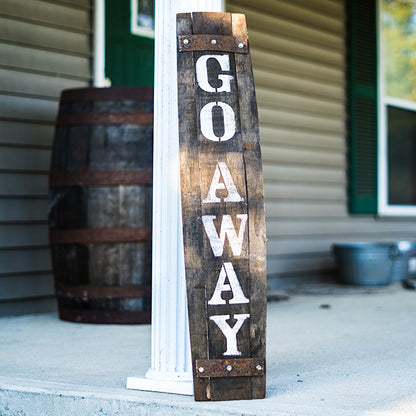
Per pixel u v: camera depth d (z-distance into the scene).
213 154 2.45
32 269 4.59
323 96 6.57
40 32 4.61
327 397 2.38
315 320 4.27
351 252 6.14
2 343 3.47
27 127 4.56
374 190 6.96
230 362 2.36
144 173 4.06
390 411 2.17
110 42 5.02
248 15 5.88
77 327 4.01
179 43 2.50
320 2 6.52
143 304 4.10
